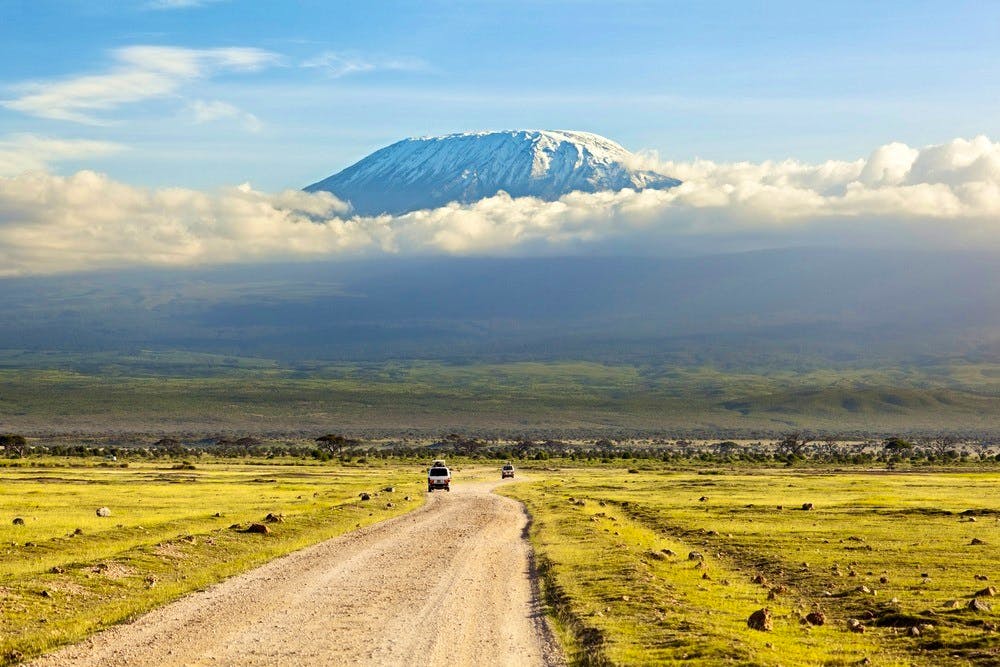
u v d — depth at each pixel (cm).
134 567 3594
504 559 4244
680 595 3278
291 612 2825
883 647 2630
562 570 3772
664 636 2525
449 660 2245
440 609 2912
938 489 10362
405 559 4156
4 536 4819
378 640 2452
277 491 9475
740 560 4538
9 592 2934
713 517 6762
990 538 5325
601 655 2292
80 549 4344
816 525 6138
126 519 6016
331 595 3139
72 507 6988
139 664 2162
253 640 2433
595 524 5959
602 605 2970
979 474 14888
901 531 5734
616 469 17862
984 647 2570
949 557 4544
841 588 3669
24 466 15262
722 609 3083
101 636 2456
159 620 2677
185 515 6319
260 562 3978
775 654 2408
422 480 13062
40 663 2155
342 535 5241
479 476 14988
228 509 6912
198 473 13975
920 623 2909
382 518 6562
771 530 5800
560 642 2472
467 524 6112
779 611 3134
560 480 13438
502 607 2980
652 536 5547
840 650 2558
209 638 2447
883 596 3434
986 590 3409
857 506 7619
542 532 5503
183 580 3466
